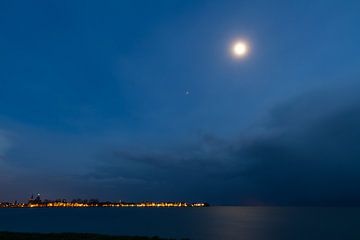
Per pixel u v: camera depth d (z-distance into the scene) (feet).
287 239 281.33
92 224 464.24
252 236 304.30
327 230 378.32
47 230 337.93
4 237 150.61
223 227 417.08
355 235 318.45
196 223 501.15
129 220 592.60
